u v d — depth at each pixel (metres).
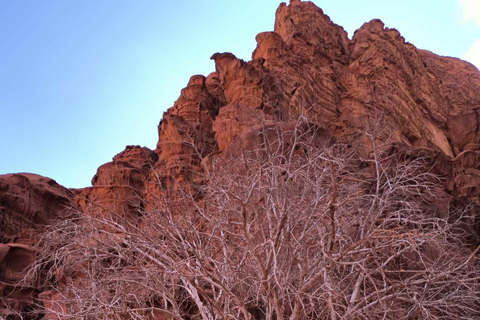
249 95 26.48
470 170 24.69
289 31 34.78
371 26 37.34
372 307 13.56
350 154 17.52
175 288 14.88
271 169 14.11
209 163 21.62
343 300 14.24
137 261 13.30
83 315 12.73
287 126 20.38
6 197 23.05
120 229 14.51
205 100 27.70
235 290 14.58
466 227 19.59
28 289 19.28
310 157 14.54
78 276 16.44
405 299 13.42
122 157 26.95
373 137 16.19
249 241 12.65
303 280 12.98
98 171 25.06
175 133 24.36
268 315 12.41
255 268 13.70
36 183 25.28
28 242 21.92
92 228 13.96
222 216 14.41
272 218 14.57
